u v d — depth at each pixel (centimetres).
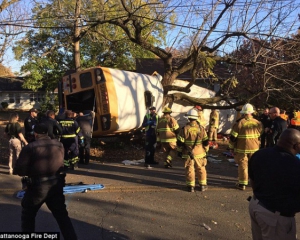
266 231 296
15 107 4272
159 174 802
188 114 664
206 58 1170
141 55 2177
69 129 812
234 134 663
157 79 1221
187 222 495
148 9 1270
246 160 669
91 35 1816
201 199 609
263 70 1252
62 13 1566
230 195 637
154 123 898
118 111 939
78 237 435
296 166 292
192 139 654
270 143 832
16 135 776
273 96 1411
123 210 541
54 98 2933
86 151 902
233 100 1567
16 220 487
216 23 1113
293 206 289
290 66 1323
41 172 377
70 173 799
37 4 1584
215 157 1052
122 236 441
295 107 1371
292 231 293
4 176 759
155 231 460
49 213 516
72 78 984
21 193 602
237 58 1309
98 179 744
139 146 1148
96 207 554
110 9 1459
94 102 952
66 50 2525
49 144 390
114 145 1125
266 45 1202
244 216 524
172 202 588
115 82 952
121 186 687
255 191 314
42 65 2619
